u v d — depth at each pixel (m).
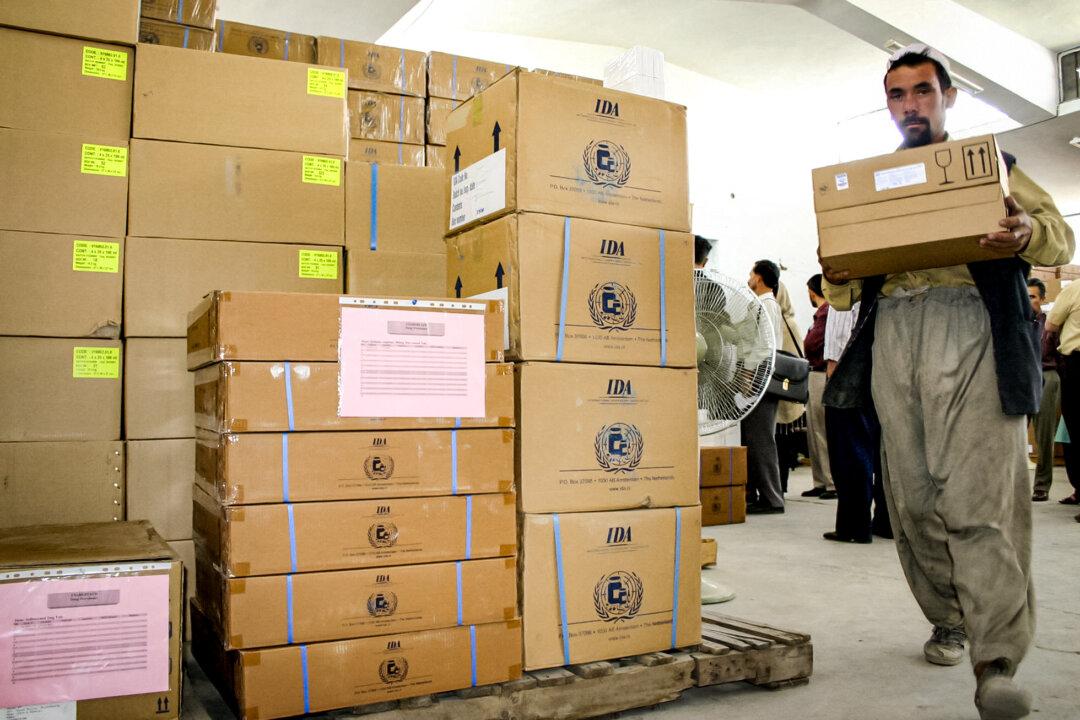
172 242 2.08
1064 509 4.93
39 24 2.00
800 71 8.33
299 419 1.52
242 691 1.46
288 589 1.50
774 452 4.93
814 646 2.20
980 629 1.67
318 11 4.81
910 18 6.88
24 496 1.91
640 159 1.89
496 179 1.79
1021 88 7.71
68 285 1.98
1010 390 1.69
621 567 1.79
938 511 1.79
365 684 1.54
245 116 2.18
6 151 1.95
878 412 1.95
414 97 2.99
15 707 1.32
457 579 1.62
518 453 1.72
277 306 1.53
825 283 2.09
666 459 1.88
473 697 1.59
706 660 1.79
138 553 1.45
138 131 2.07
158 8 2.45
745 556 3.52
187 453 2.07
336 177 2.27
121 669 1.39
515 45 7.17
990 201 1.63
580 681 1.67
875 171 1.74
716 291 2.68
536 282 1.73
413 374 1.61
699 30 7.38
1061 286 8.83
